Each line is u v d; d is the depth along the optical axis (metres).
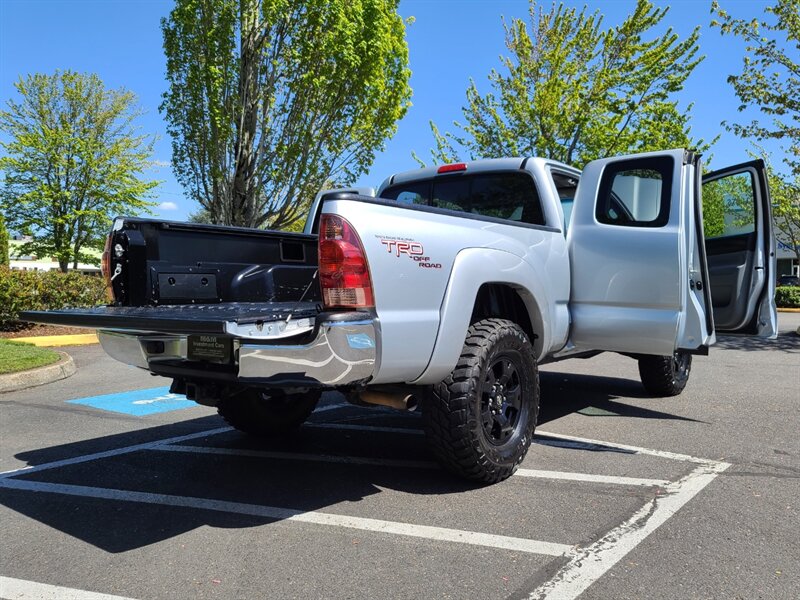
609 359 9.93
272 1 12.94
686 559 2.85
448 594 2.56
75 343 11.65
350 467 4.29
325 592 2.60
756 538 3.06
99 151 26.88
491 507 3.50
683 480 3.91
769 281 5.24
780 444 4.73
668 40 18.42
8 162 25.23
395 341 3.28
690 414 5.79
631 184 4.84
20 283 12.31
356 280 3.17
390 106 15.41
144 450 4.76
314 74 13.98
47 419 5.83
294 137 14.45
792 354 10.77
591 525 3.24
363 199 3.30
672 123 18.73
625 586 2.61
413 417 5.82
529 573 2.73
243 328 2.89
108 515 3.47
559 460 4.36
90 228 27.41
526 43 19.88
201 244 4.34
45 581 2.72
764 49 13.78
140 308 3.84
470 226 3.92
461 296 3.65
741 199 5.49
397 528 3.23
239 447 4.82
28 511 3.54
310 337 3.05
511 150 20.69
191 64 14.41
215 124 14.06
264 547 3.03
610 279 4.71
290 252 5.00
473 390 3.61
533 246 4.39
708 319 4.79
